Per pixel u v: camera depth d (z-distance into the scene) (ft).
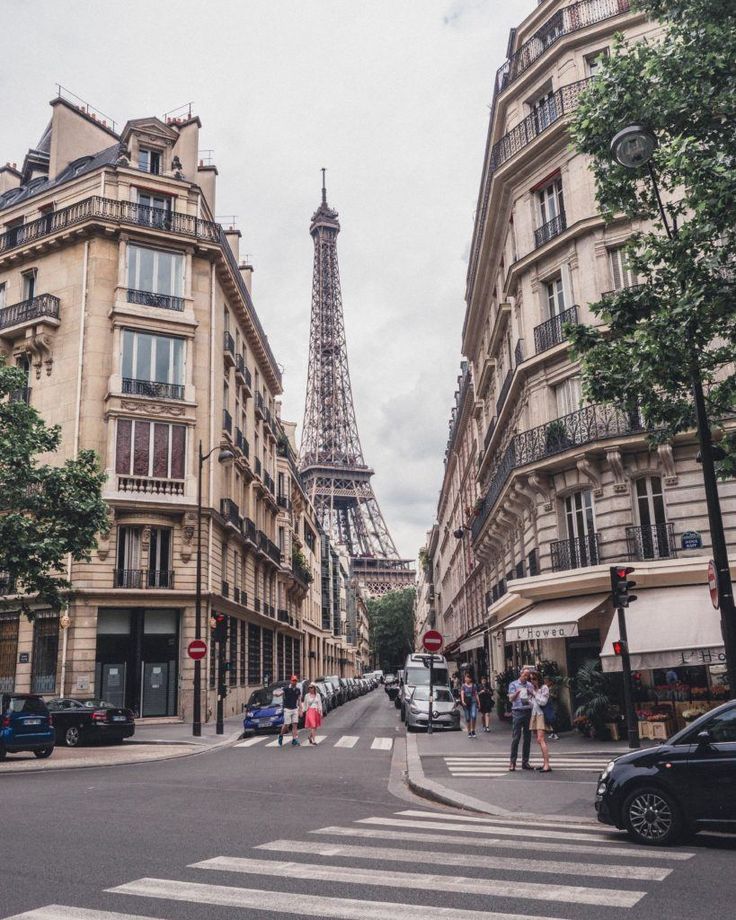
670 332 40.19
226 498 123.03
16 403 74.84
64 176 128.57
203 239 119.03
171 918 19.15
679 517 70.69
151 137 122.31
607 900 20.34
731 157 39.50
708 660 61.31
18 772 57.77
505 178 92.38
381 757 65.87
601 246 79.00
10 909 20.12
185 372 114.62
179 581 107.96
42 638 105.29
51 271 115.34
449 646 183.42
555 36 90.02
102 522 76.95
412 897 20.86
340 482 459.32
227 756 70.03
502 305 96.68
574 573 73.97
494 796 39.70
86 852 27.07
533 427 84.89
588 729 70.69
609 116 42.73
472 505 160.66
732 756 27.27
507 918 18.84
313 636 257.96
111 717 81.30
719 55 38.40
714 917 18.70
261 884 22.38
